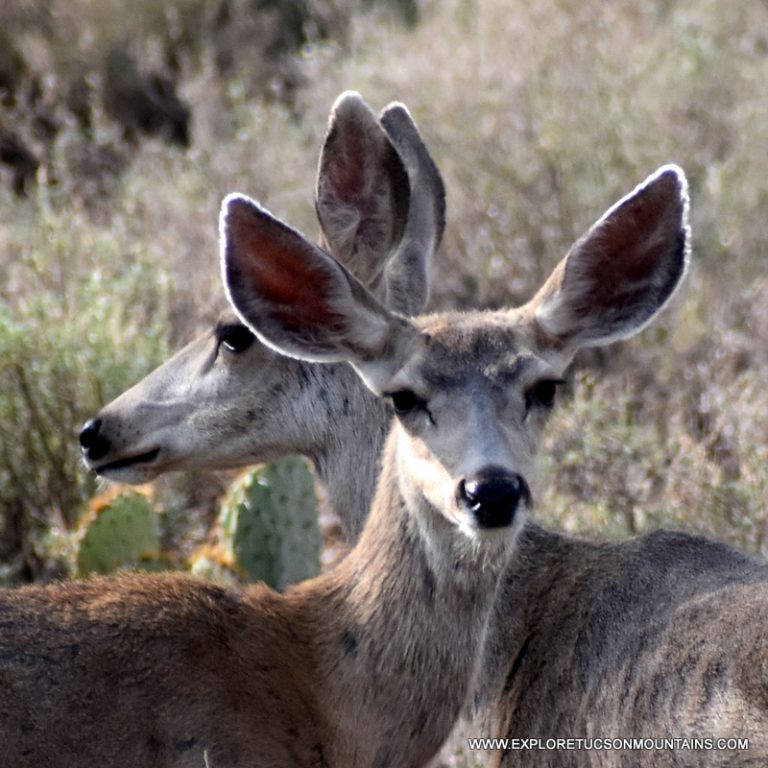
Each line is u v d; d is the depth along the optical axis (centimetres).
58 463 1878
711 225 2384
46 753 1146
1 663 1159
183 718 1181
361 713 1238
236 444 1498
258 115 2808
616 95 2628
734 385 1900
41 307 2036
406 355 1223
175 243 2452
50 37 3297
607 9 2927
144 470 1522
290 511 1627
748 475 1695
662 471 1770
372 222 1465
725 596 1234
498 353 1214
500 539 1177
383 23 3266
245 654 1223
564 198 2469
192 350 1523
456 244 2467
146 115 3209
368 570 1252
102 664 1176
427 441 1197
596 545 1391
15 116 2886
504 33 2928
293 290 1237
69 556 1764
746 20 2969
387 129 1581
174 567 1652
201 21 3375
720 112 2645
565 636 1341
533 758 1342
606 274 1246
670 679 1216
